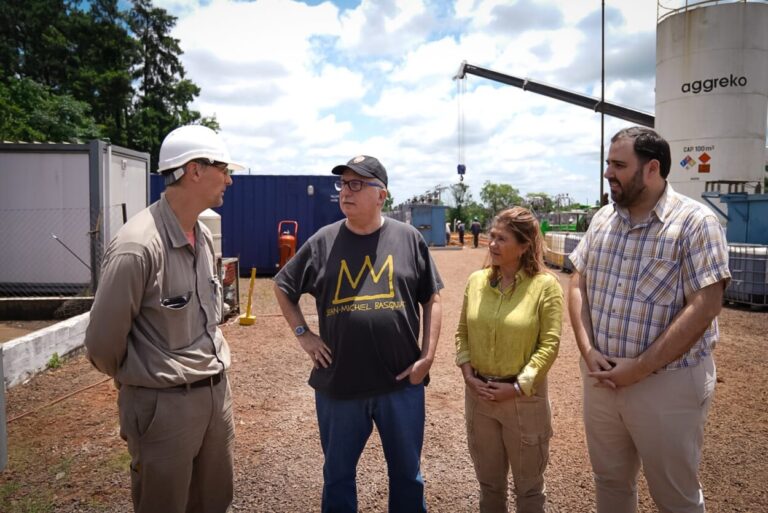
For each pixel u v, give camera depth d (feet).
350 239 8.31
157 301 6.68
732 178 53.31
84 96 108.88
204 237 7.63
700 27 53.47
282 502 9.99
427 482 10.78
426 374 8.51
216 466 7.75
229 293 27.14
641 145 7.18
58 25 114.32
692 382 7.11
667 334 6.94
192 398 7.02
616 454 7.90
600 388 7.81
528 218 8.26
